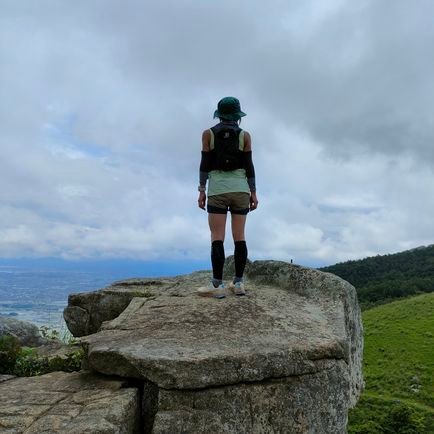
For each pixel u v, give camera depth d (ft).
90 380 9.87
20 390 9.36
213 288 13.99
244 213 13.35
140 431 9.21
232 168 13.08
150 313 12.62
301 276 14.85
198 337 10.48
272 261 16.22
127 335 10.92
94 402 8.62
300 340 10.48
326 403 10.01
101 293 17.15
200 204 13.46
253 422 9.24
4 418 7.94
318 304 13.44
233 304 12.83
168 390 9.06
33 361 12.14
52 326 18.66
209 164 13.25
